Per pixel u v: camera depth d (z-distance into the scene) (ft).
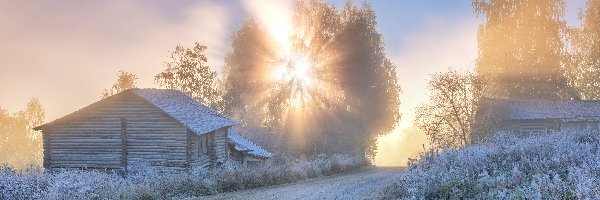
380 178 89.45
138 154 91.86
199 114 103.35
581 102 155.43
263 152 130.41
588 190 27.58
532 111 146.30
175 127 90.68
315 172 111.65
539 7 181.37
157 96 98.58
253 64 184.96
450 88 139.03
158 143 91.20
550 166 39.01
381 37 181.88
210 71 219.61
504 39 182.80
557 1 180.55
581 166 36.42
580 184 28.55
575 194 28.68
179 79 216.13
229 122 113.80
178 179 71.00
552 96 180.34
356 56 171.94
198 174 78.79
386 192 54.13
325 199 60.75
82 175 68.74
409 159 55.06
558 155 40.60
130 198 58.34
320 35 175.83
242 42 188.65
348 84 171.73
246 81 186.39
